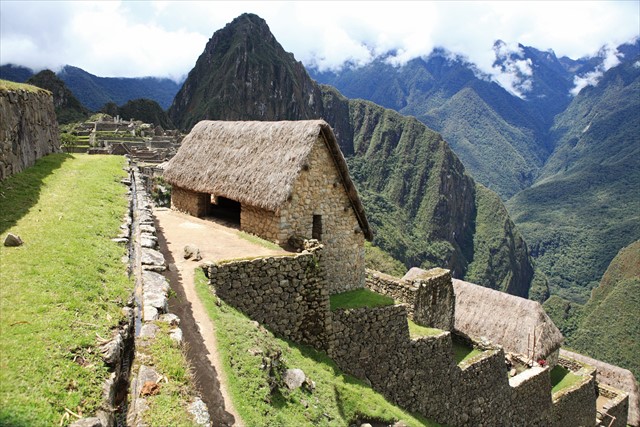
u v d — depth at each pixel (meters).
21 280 7.15
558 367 24.97
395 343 13.52
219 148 17.09
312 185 13.99
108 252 9.39
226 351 8.31
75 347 5.71
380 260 104.94
